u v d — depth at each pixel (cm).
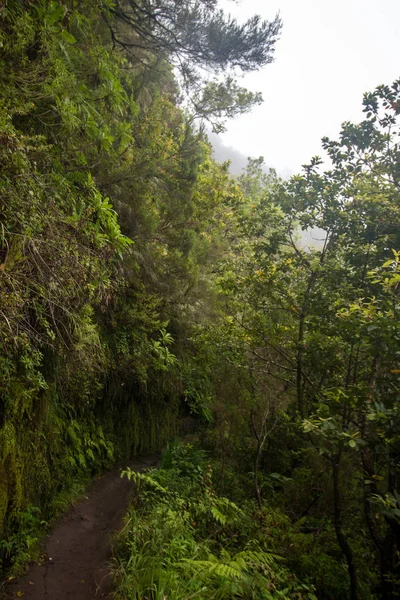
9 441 442
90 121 457
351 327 403
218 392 754
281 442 839
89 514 598
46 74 408
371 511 496
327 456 528
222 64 791
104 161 588
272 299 636
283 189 641
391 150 570
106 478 762
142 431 975
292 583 460
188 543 480
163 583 381
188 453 850
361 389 395
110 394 860
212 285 1048
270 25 746
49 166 427
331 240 602
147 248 818
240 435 818
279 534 579
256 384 734
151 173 690
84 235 424
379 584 548
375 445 373
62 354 539
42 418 532
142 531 482
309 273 620
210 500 602
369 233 538
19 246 331
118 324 836
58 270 371
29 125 436
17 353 412
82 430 741
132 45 752
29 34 381
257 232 661
